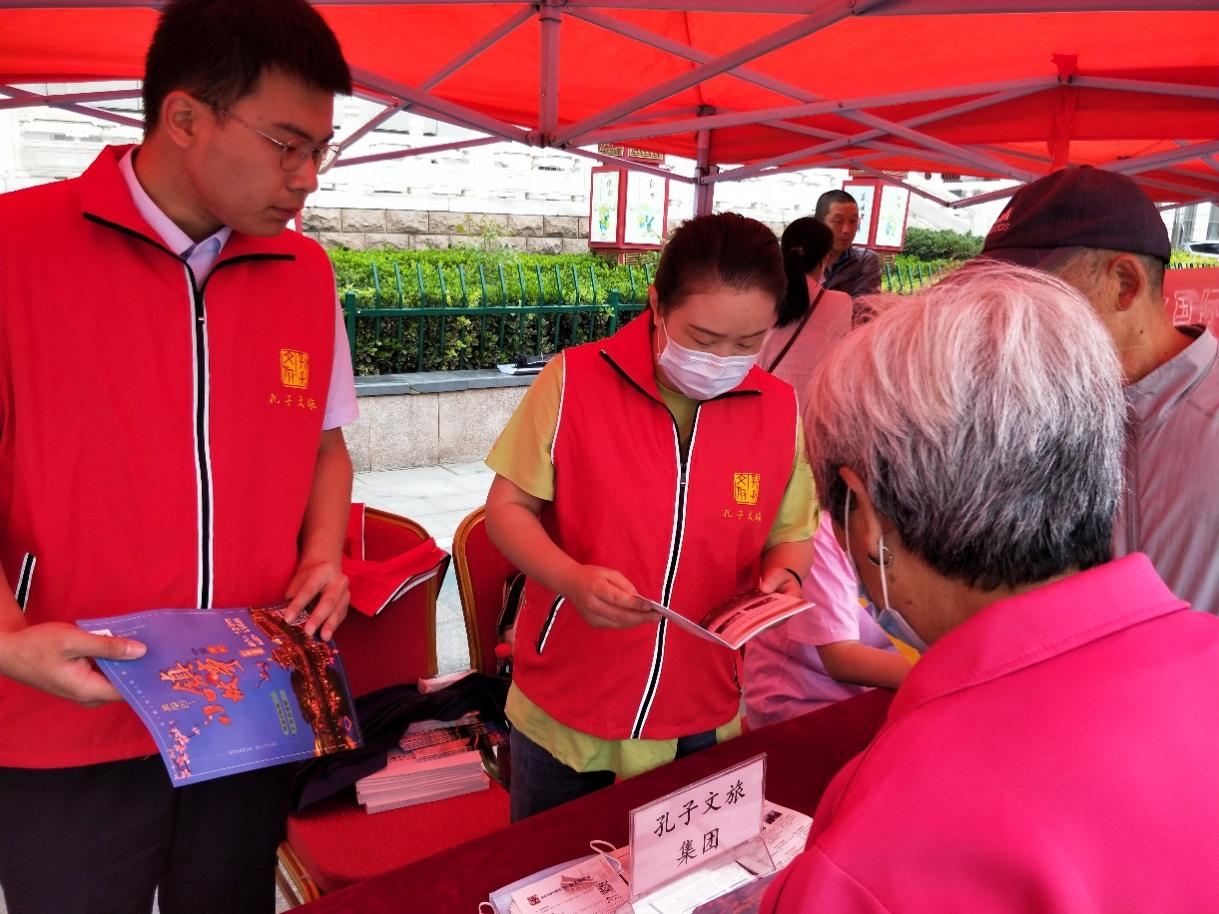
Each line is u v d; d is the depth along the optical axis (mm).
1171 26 3008
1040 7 2156
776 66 3945
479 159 9242
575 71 4113
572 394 1433
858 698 1671
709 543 1463
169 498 1287
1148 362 1306
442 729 2035
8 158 7113
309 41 1144
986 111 3865
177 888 1448
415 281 7090
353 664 2102
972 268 771
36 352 1200
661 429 1434
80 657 1116
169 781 1362
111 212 1210
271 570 1408
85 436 1231
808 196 11680
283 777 1512
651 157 9469
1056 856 542
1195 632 644
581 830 1249
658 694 1485
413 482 5801
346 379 1555
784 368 2750
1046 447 635
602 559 1453
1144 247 1248
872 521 717
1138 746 576
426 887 1127
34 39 3428
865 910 568
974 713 603
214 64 1110
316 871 1729
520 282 7406
